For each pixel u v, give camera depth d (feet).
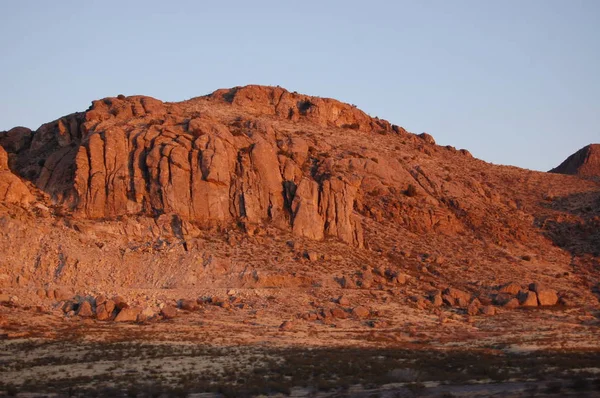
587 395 154.81
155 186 324.19
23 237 287.07
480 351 221.46
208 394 162.09
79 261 282.15
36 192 327.06
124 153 332.19
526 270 353.10
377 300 289.12
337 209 343.46
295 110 479.41
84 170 323.98
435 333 256.52
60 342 216.95
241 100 476.54
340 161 403.95
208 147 337.52
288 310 270.05
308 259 310.45
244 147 354.13
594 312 302.04
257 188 338.75
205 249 303.27
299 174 357.61
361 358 202.18
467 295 304.50
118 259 290.76
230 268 294.87
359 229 345.10
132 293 270.46
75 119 367.25
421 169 430.61
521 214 435.12
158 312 258.16
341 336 243.40
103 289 272.31
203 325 248.11
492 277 335.67
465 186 444.14
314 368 186.50
